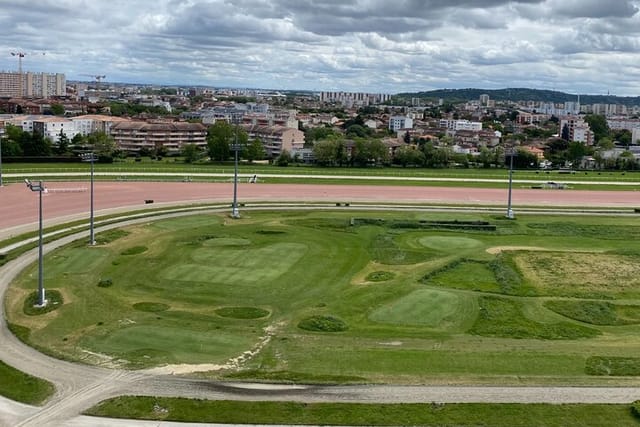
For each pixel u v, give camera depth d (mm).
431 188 164250
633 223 119750
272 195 146250
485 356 54938
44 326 61438
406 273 81562
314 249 93562
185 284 75250
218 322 63031
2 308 66500
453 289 75125
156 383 49125
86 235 99000
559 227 114125
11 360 53344
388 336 59750
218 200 136625
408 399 46719
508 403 46125
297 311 66625
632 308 69188
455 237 104188
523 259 90125
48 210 119125
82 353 54969
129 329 60750
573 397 47188
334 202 138000
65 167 184125
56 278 76688
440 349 56531
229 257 87750
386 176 186000
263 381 49406
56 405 45625
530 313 67062
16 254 86562
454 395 47344
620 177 199750
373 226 111875
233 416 44156
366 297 71438
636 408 44844
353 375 50688
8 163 192375
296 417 44156
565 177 195875
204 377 50219
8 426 42688
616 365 53219
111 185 152375
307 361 53500
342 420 43781
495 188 166500
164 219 113938
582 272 83562
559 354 55594
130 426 43000
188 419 43781
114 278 77125
